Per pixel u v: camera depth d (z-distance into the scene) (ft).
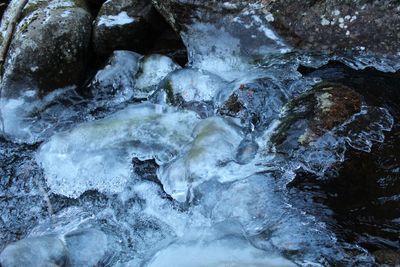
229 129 12.39
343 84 12.73
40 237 11.37
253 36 13.37
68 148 12.75
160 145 12.73
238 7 13.33
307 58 13.29
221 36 13.53
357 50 13.07
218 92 13.17
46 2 14.26
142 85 13.80
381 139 11.84
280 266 10.82
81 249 11.37
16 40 13.60
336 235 11.12
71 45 13.76
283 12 13.17
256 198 11.57
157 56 13.89
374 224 11.15
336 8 13.00
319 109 12.05
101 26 13.94
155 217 12.01
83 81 14.15
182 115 13.05
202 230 11.51
